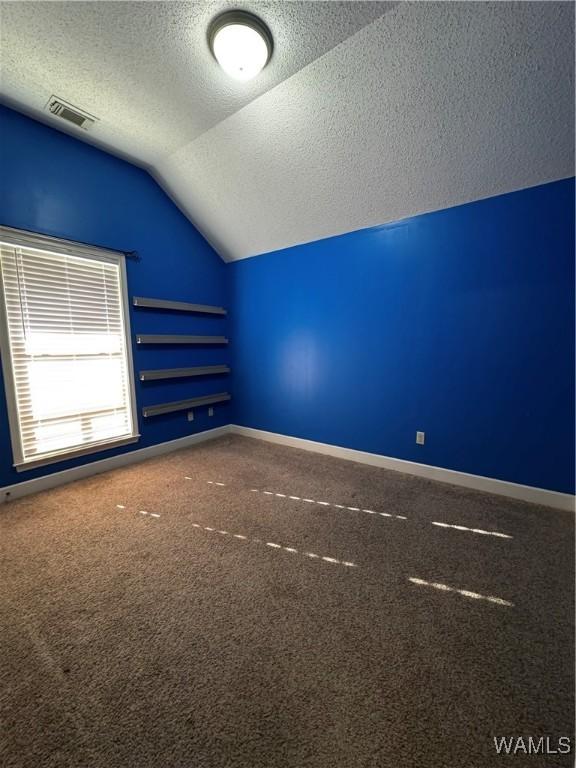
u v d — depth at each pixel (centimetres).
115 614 126
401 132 193
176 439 331
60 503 214
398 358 262
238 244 339
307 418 326
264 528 185
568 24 133
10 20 148
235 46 154
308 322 313
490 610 128
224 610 128
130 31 154
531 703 94
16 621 123
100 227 255
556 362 200
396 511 204
